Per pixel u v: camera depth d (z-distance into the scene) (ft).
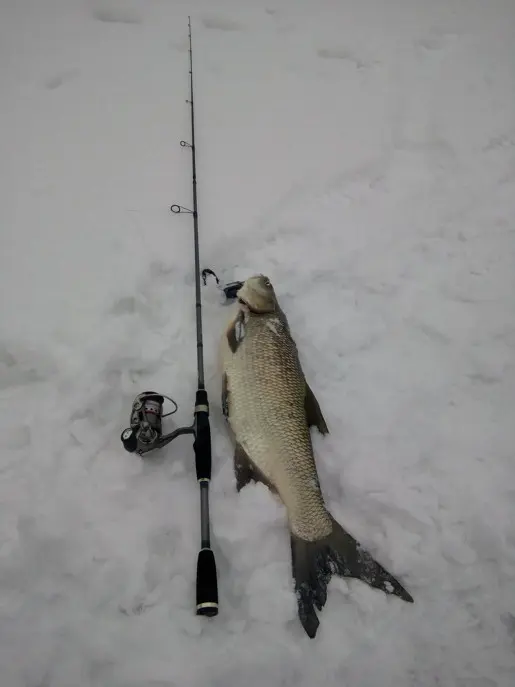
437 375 4.02
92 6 6.34
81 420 3.50
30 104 5.45
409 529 3.32
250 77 6.09
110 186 4.98
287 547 3.14
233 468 3.39
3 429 3.45
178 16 6.47
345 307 4.35
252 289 3.69
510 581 3.18
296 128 5.70
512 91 6.13
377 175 5.34
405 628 2.98
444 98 6.03
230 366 3.60
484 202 5.16
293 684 2.79
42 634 2.80
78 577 2.96
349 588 3.04
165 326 4.03
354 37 6.59
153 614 2.88
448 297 4.48
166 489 3.27
